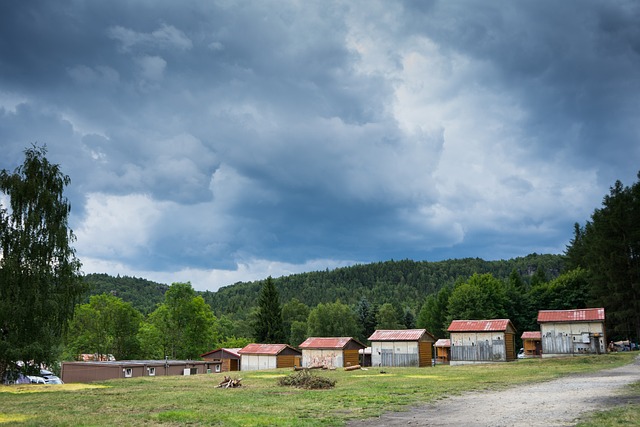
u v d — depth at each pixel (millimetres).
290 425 17438
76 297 43344
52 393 32344
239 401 25703
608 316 69688
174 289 94375
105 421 19328
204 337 95688
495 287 96938
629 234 68562
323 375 47094
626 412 16969
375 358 65500
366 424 17672
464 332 63188
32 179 42000
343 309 137625
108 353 97750
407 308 150500
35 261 40500
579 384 28969
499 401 22484
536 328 93875
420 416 19094
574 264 99875
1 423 18953
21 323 38781
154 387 36688
